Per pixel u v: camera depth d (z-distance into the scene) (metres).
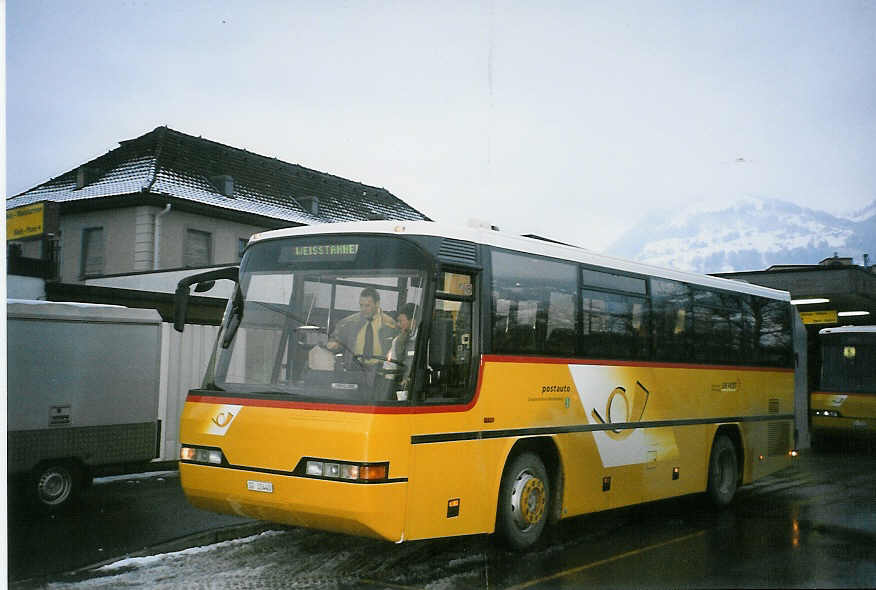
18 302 10.62
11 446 10.37
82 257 30.34
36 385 10.67
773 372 13.99
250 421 7.54
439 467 7.54
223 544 8.92
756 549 9.34
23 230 21.58
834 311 30.56
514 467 8.62
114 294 18.67
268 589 7.20
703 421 11.98
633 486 10.42
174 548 8.71
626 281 10.66
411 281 7.60
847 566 8.47
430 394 7.56
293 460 7.26
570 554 8.96
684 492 11.51
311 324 7.71
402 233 7.77
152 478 13.56
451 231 8.09
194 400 7.97
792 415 14.48
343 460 7.04
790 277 26.88
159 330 12.10
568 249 9.70
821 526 10.94
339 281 7.77
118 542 8.91
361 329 7.51
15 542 8.87
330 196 38.44
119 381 11.58
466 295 8.13
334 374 7.41
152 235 29.09
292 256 8.09
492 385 8.23
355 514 6.95
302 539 9.20
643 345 10.81
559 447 9.13
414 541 9.24
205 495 7.78
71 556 8.27
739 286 13.41
